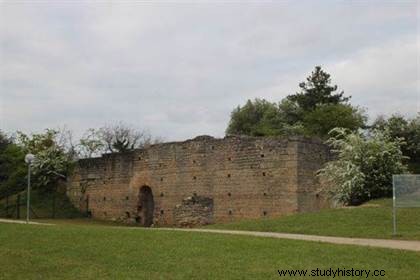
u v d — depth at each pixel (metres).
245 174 42.91
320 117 75.12
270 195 41.19
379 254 19.09
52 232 26.69
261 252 19.77
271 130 80.81
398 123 66.94
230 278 16.55
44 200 58.28
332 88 93.12
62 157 61.25
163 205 48.97
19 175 61.62
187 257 19.41
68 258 20.59
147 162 50.94
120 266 18.80
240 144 43.53
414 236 23.88
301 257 18.80
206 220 44.16
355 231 25.56
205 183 45.69
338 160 40.38
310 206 40.59
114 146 92.12
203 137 46.41
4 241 24.88
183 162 47.69
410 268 17.28
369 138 39.25
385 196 37.41
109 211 54.22
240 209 42.91
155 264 18.69
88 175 57.12
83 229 27.95
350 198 37.72
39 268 19.20
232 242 21.91
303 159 40.50
